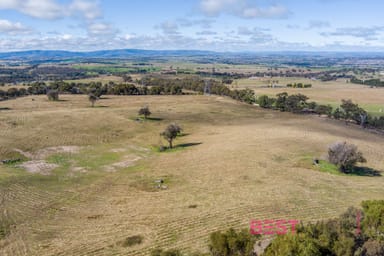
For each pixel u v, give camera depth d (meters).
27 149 61.19
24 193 41.78
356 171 52.34
